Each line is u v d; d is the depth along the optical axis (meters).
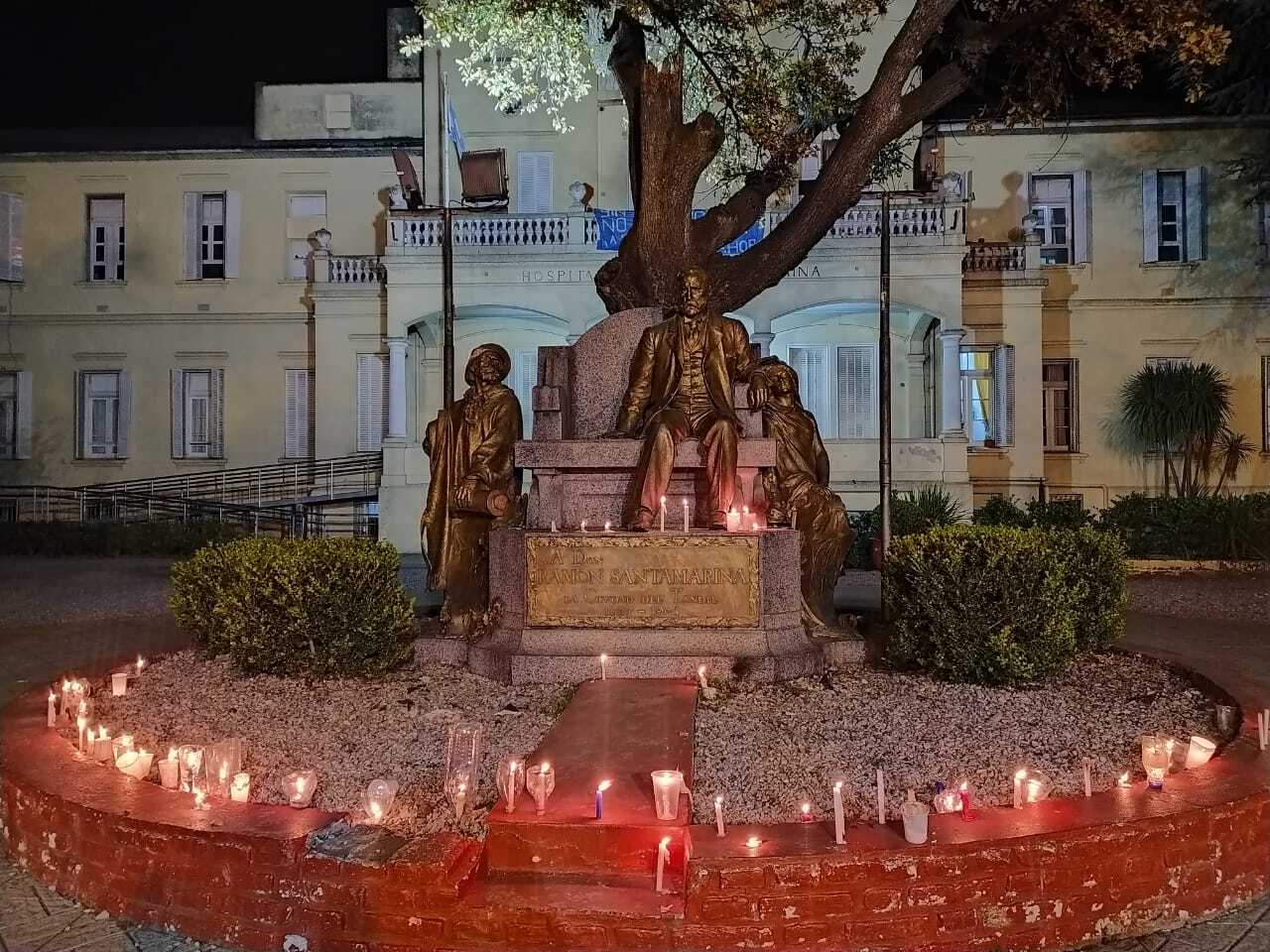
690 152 8.84
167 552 23.78
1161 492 27.06
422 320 26.23
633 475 7.57
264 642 7.23
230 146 29.17
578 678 6.99
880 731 5.86
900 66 8.59
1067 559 7.69
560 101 15.77
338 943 3.82
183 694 6.92
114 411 29.64
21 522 24.59
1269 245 27.11
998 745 5.62
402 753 5.58
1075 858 3.88
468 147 28.44
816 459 8.24
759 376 8.00
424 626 8.76
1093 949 3.88
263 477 28.64
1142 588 16.30
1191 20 8.23
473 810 4.69
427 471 24.59
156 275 29.52
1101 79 9.37
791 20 10.34
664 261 8.88
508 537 7.53
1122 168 27.42
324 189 29.38
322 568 7.26
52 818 4.52
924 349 26.77
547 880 4.01
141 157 29.45
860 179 8.89
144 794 4.50
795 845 3.80
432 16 11.96
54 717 5.90
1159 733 5.87
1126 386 27.16
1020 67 10.14
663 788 4.11
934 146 25.11
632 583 7.13
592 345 8.30
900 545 7.57
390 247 25.27
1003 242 26.62
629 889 3.92
